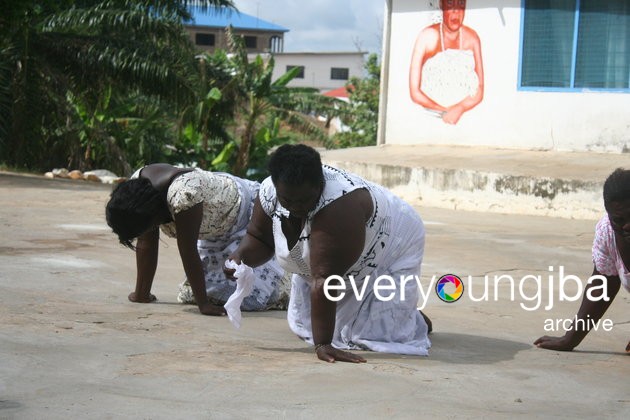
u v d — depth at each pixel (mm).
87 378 3562
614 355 4898
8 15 19078
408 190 15273
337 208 4094
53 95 21250
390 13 17828
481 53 16797
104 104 23453
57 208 11516
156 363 3910
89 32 22375
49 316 4977
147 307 5699
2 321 4668
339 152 17391
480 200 14414
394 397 3506
